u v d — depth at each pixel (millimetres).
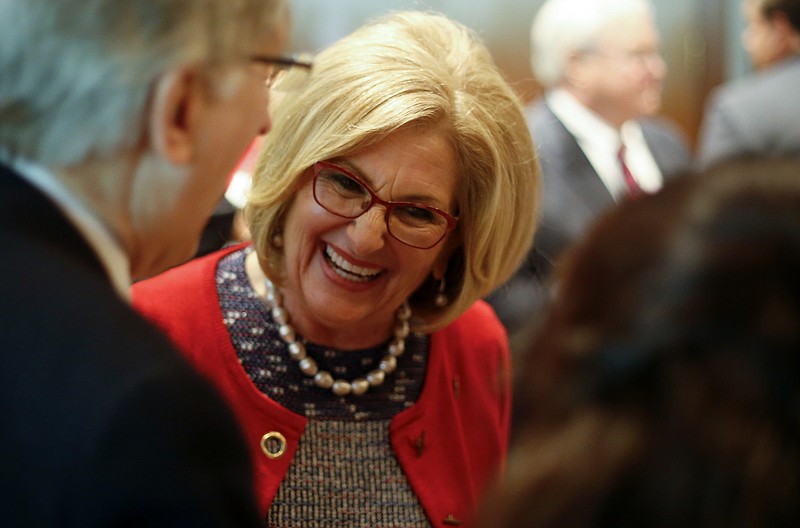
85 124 1023
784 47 4129
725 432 814
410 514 1787
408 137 1631
